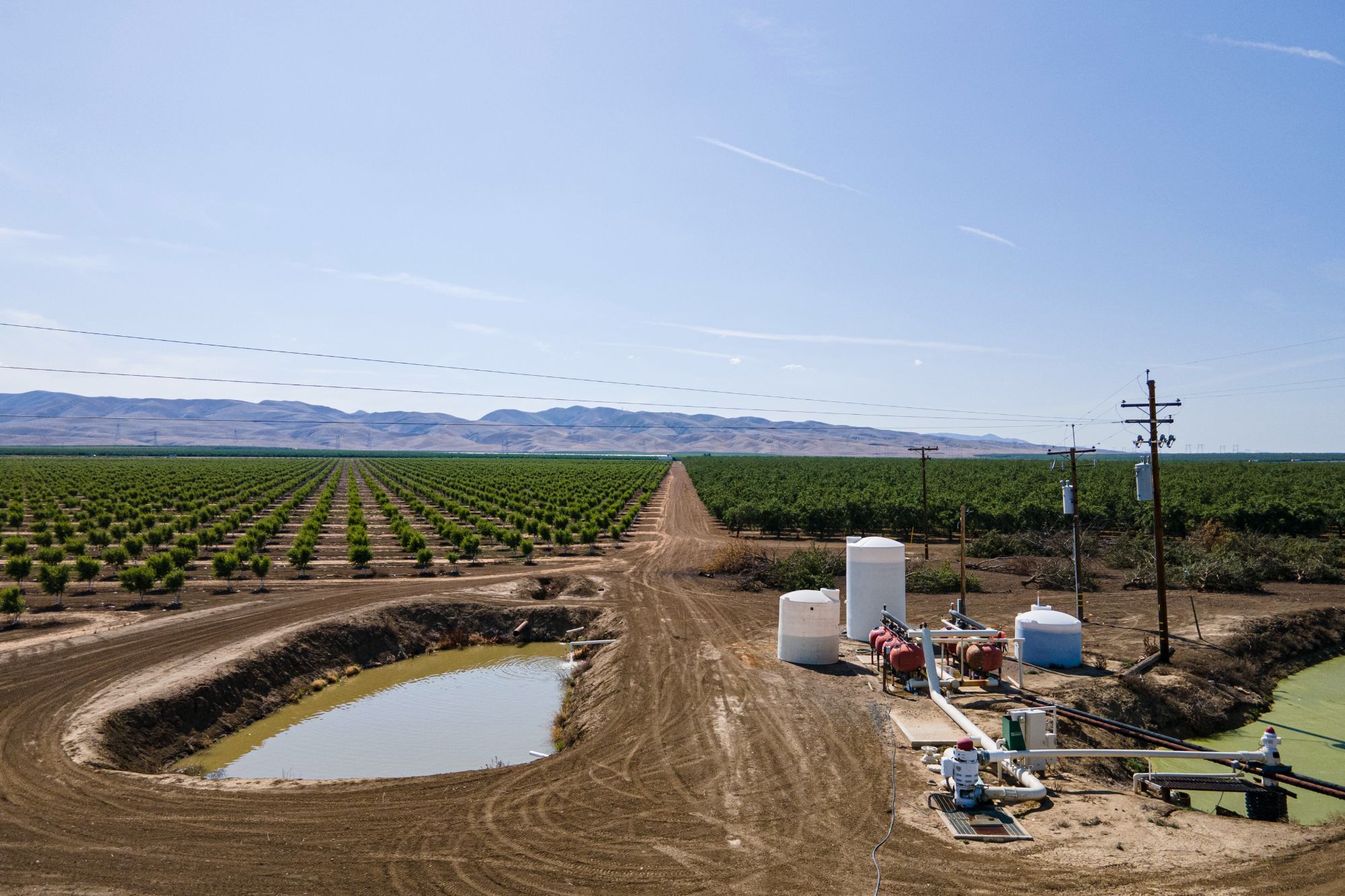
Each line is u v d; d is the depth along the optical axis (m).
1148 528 53.38
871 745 17.56
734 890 11.48
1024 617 25.11
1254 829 13.61
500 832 13.43
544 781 15.74
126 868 12.10
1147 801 14.99
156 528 49.88
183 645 25.97
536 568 44.28
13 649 25.20
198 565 44.03
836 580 39.38
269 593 35.78
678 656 25.42
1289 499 57.00
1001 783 15.62
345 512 75.25
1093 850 12.70
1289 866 12.06
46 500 69.31
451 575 41.66
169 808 14.40
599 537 58.72
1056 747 17.39
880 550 27.39
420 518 69.88
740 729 18.55
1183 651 26.28
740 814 14.11
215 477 105.44
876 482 88.81
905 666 21.50
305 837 13.27
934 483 85.06
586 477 116.38
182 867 12.16
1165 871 11.95
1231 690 23.95
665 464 183.75
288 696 24.53
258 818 14.02
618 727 18.92
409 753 20.19
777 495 78.25
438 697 25.14
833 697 21.00
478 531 59.53
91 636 27.11
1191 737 21.55
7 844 12.87
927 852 12.62
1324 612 32.19
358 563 42.38
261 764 19.45
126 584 33.09
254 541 46.81
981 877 11.82
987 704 20.52
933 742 17.47
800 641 24.33
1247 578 37.47
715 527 66.69
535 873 12.00
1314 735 21.81
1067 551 47.44
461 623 32.75
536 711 23.69
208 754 20.11
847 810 14.26
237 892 11.42
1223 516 51.53
